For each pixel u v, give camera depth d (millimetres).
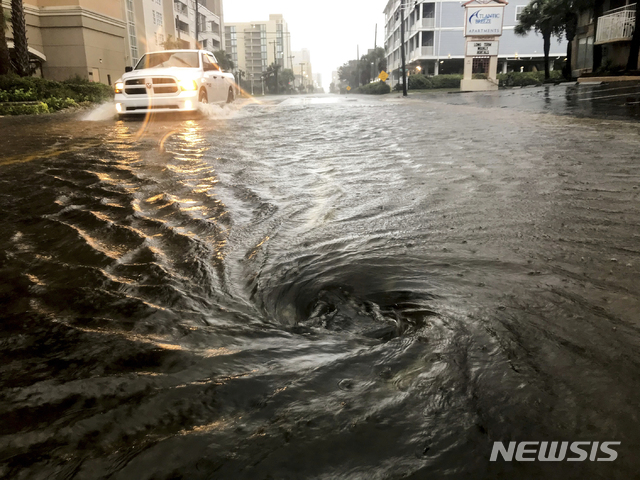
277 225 2469
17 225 2553
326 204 2889
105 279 1779
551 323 1366
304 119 9750
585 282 1663
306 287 1696
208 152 5242
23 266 1943
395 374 1115
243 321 1438
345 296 1615
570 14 27094
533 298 1543
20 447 901
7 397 1065
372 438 892
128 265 1926
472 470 814
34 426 962
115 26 33000
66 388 1091
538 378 1091
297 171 4027
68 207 2889
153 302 1573
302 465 826
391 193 3127
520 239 2154
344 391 1045
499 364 1149
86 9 28922
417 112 10977
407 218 2545
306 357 1205
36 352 1274
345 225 2447
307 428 917
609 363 1150
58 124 9641
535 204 2744
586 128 6516
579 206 2676
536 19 29438
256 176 3824
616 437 896
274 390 1047
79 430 942
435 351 1216
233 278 1782
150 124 9305
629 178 3363
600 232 2219
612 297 1534
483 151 4773
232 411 981
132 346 1280
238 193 3225
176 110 10484
